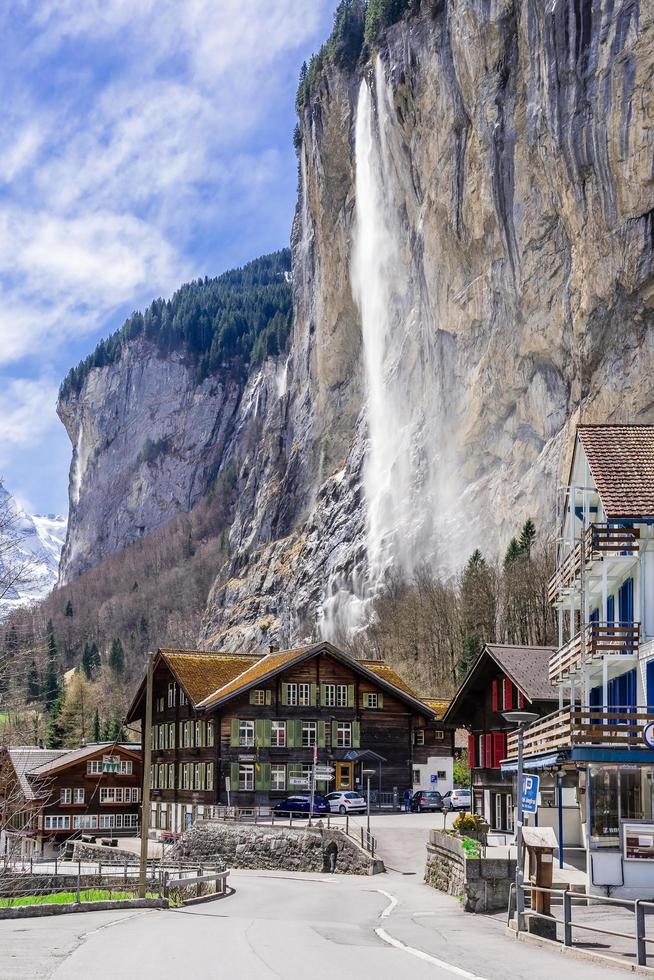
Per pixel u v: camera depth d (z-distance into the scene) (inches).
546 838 959.6
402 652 5059.1
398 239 6451.8
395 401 6407.5
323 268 7509.8
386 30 6471.5
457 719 2388.0
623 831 1224.8
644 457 1419.8
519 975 688.4
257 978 647.1
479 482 5310.0
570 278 4436.5
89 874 1902.1
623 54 3934.5
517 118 4763.8
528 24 4475.9
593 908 1151.6
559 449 4635.8
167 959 748.0
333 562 6668.3
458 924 1070.4
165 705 3075.8
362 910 1262.3
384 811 2711.6
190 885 1715.1
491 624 4402.1
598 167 4069.9
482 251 5221.5
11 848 2049.7
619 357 4082.2
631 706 1272.1
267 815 2610.7
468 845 1314.0
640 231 3922.2
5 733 1664.6
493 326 5142.7
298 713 2736.2
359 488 6697.8
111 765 3425.2
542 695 1984.5
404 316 6446.9
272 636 7273.6
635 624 1355.8
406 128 5900.6
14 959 747.4
